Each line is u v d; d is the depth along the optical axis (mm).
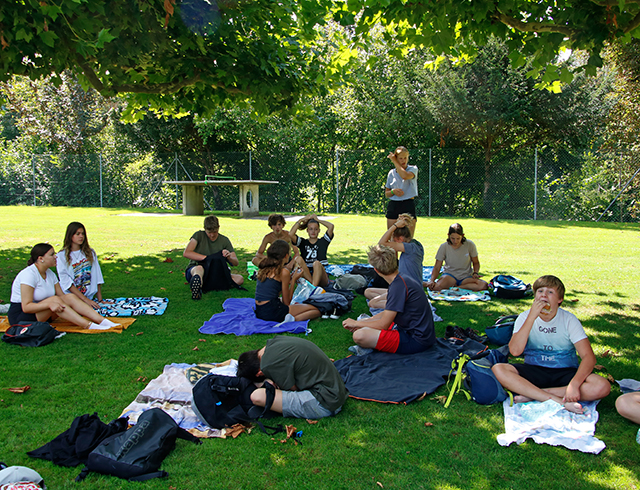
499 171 18734
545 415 3201
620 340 4758
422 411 3373
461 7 4520
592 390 3244
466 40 6234
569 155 17953
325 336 4883
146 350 4438
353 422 3217
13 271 7867
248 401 3223
